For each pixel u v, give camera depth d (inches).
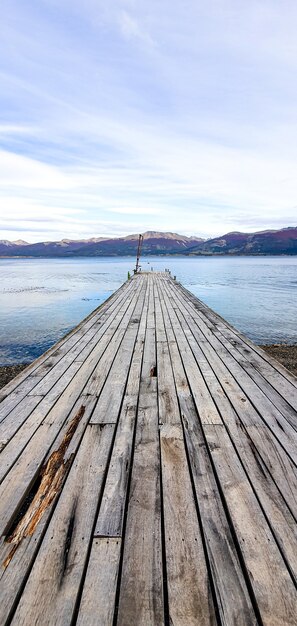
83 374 143.6
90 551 56.6
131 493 71.6
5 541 58.6
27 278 1706.4
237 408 111.4
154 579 51.8
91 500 68.8
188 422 102.1
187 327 239.9
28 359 380.5
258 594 49.1
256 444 90.0
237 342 197.6
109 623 45.1
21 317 641.6
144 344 193.0
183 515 65.3
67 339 204.2
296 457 84.0
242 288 1157.1
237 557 55.8
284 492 71.3
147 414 107.3
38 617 45.6
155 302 370.3
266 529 61.4
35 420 102.9
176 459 83.7
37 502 68.1
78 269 2696.9
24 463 81.5
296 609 47.3
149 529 61.7
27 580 51.0
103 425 100.1
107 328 236.1
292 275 1815.9
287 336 497.0
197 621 45.6
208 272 2108.8
